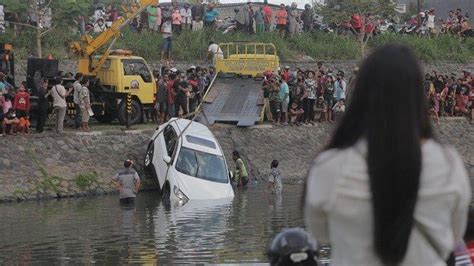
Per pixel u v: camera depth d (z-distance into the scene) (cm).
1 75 3634
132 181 3131
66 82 4012
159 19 5309
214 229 2412
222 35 5444
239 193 3528
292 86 4516
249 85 4609
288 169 4209
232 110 4416
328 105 4541
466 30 6450
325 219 471
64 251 2061
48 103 3806
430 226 453
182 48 5244
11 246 2152
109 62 4141
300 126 4431
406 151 453
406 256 453
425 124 475
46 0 4744
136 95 4134
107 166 3675
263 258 1883
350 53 5803
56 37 4919
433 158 457
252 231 2359
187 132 3469
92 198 3403
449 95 5106
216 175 3350
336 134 482
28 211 2939
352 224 456
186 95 4225
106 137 3778
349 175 455
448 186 452
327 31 6025
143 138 3866
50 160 3550
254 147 4234
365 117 472
